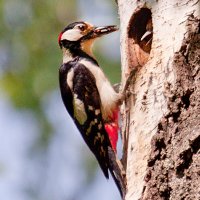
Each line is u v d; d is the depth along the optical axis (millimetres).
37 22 16297
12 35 16297
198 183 9086
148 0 10781
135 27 11391
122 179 10891
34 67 16000
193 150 9266
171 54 10078
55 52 16016
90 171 16141
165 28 10352
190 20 10016
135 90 10711
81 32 13242
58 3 16375
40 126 15906
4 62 16188
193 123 9430
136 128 10383
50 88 15820
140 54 11297
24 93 15883
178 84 9797
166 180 9484
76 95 12617
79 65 12812
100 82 12453
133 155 10250
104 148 11992
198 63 9758
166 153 9594
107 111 12031
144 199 9648
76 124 12617
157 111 10039
